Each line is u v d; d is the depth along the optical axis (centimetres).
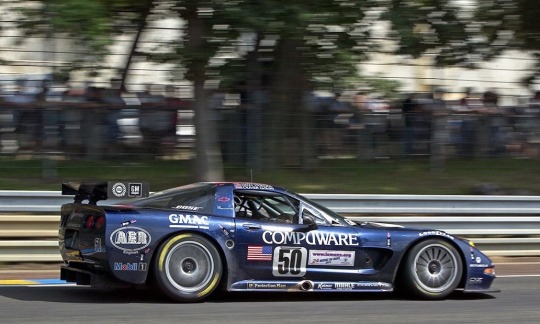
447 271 1063
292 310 948
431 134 1697
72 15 1367
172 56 1511
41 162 1480
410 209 1514
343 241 1027
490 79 1825
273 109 1586
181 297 956
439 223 1486
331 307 981
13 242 1255
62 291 1058
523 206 1580
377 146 1652
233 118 1566
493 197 1563
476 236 1509
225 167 1559
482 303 1046
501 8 1748
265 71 1581
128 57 1559
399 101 1675
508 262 1496
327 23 1505
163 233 951
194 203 998
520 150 1770
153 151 1547
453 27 1723
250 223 995
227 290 977
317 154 1608
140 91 1555
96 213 955
